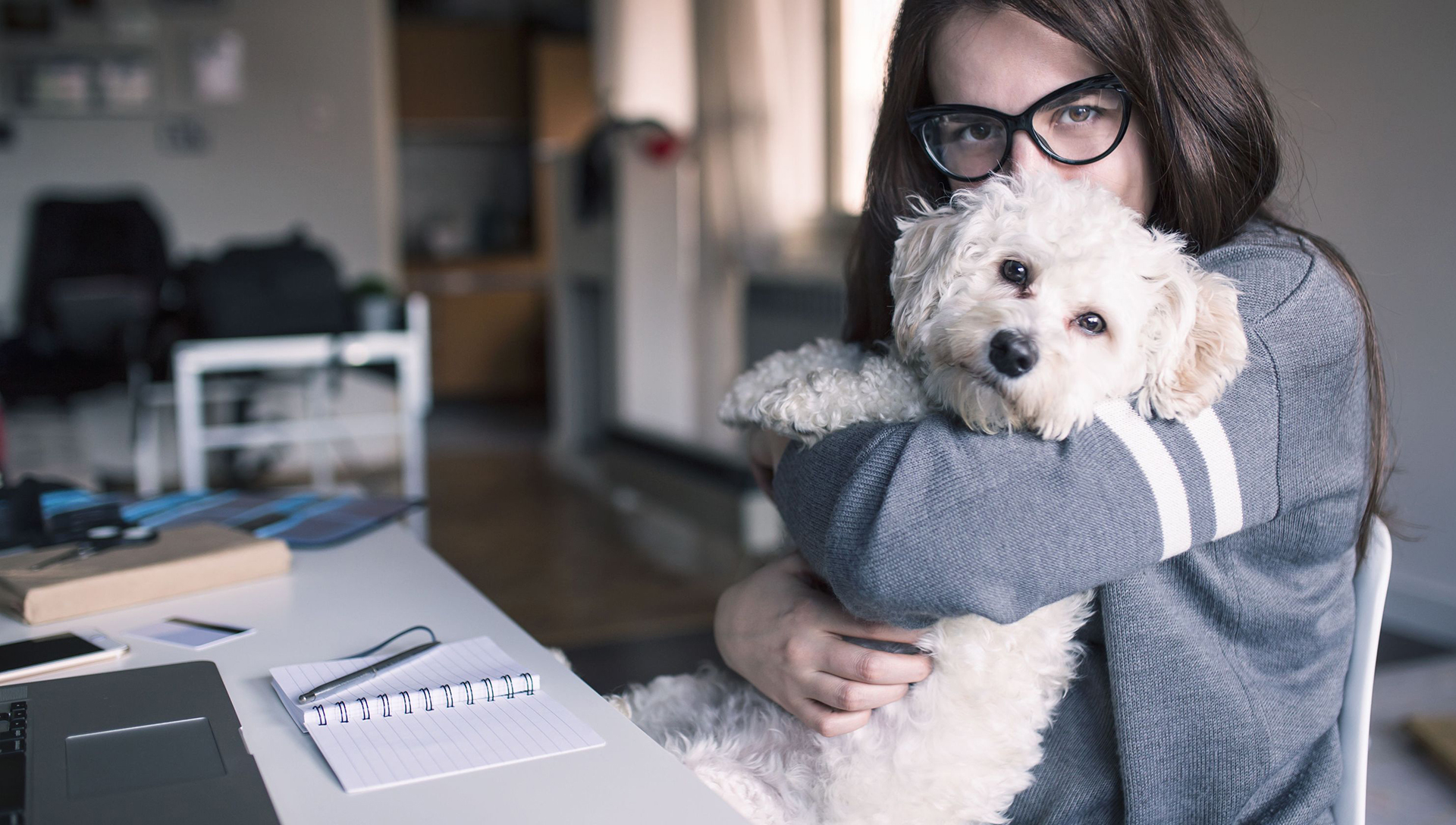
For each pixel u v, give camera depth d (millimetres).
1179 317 761
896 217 985
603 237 4648
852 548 742
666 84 5039
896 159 1046
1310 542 836
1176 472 745
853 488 763
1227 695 810
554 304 5262
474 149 7613
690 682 1087
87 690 767
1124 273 778
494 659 846
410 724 736
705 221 4473
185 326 3854
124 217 4523
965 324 785
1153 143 902
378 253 5379
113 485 4496
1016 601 707
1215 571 815
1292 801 842
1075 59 880
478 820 613
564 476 4824
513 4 7387
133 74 4918
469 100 7062
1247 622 823
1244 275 825
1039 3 854
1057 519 716
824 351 1041
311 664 833
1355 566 900
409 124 6984
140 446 4047
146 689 770
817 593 917
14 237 4859
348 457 5184
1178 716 810
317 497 1357
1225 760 815
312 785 655
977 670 849
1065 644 878
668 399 4641
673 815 622
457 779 662
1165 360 756
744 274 4359
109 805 598
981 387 755
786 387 897
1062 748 892
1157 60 851
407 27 6906
